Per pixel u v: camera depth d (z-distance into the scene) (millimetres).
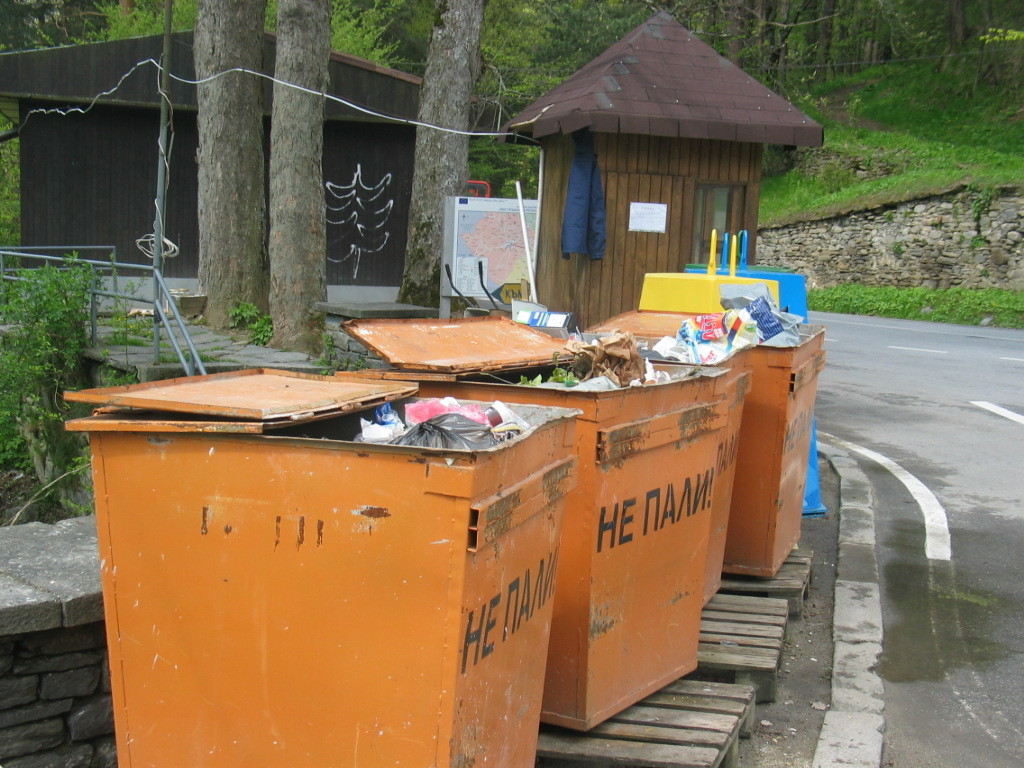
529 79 27969
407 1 31609
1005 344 18344
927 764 4148
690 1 26922
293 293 10172
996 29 34594
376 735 2693
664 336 5871
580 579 3605
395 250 19047
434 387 3934
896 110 38156
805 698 4742
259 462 2748
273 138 10234
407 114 18344
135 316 11445
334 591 2693
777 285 6719
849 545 6844
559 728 3842
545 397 3629
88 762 3596
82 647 3555
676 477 4094
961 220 26438
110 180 17688
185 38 17031
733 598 5352
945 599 5992
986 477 8852
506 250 11445
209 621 2869
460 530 2535
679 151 9883
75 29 34469
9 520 9391
